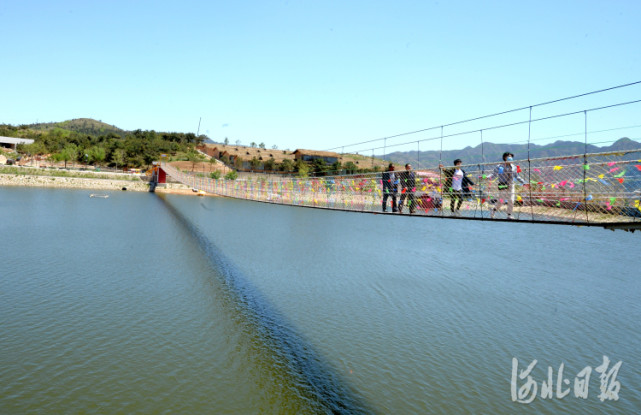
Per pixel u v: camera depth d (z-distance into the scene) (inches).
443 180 450.6
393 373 514.9
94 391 447.5
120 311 679.1
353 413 432.5
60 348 538.6
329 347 579.2
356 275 978.7
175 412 419.5
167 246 1248.8
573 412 447.2
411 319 693.9
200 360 527.2
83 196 2694.4
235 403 440.1
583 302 803.4
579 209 313.0
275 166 3577.8
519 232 1808.6
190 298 765.9
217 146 4753.9
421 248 1365.7
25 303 692.1
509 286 905.5
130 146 4296.3
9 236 1279.5
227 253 1196.5
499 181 385.1
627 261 1201.4
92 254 1088.8
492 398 468.4
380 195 524.4
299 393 463.8
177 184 3678.6
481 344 604.1
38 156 4232.3
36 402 421.7
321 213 2559.1
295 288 857.5
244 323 653.3
